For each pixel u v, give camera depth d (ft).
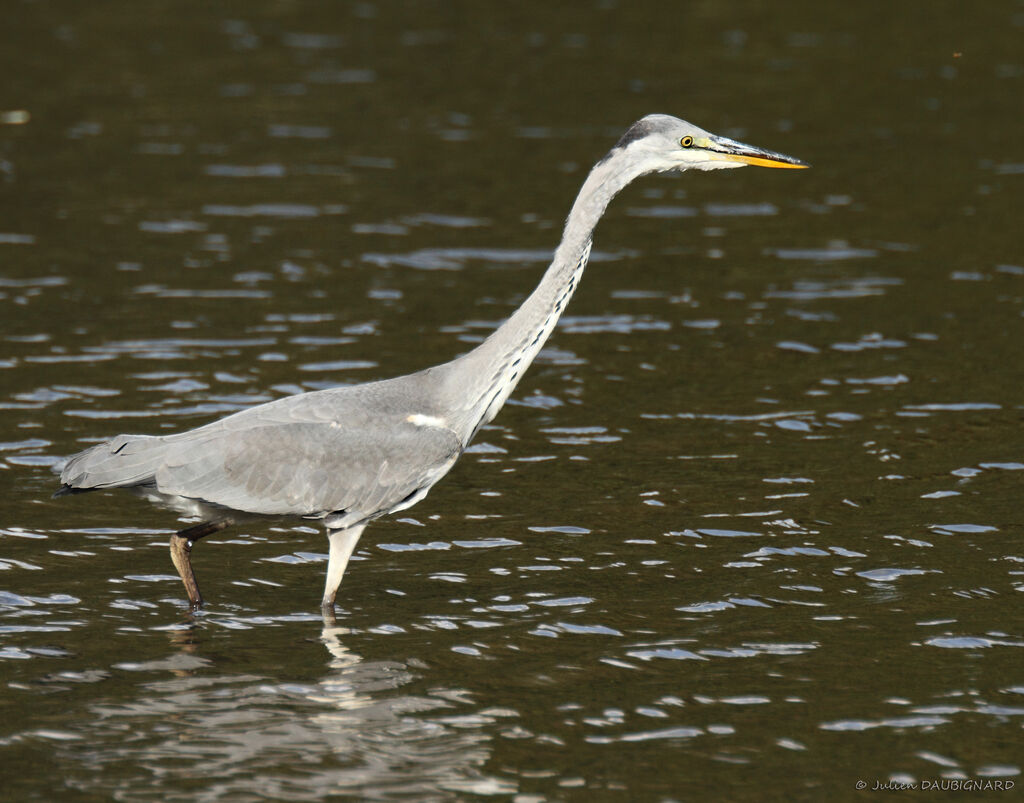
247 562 37.63
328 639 32.50
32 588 35.09
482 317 58.49
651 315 59.67
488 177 79.82
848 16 124.06
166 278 62.95
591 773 26.45
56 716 28.48
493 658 31.50
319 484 33.86
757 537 38.60
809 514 40.11
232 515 34.37
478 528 39.68
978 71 104.06
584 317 59.57
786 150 83.56
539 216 73.15
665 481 42.78
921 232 70.64
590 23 121.90
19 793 25.53
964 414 47.88
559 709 29.01
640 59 108.06
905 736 27.86
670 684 30.17
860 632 32.76
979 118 91.71
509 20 123.03
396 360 53.11
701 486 42.34
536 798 25.59
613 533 39.14
